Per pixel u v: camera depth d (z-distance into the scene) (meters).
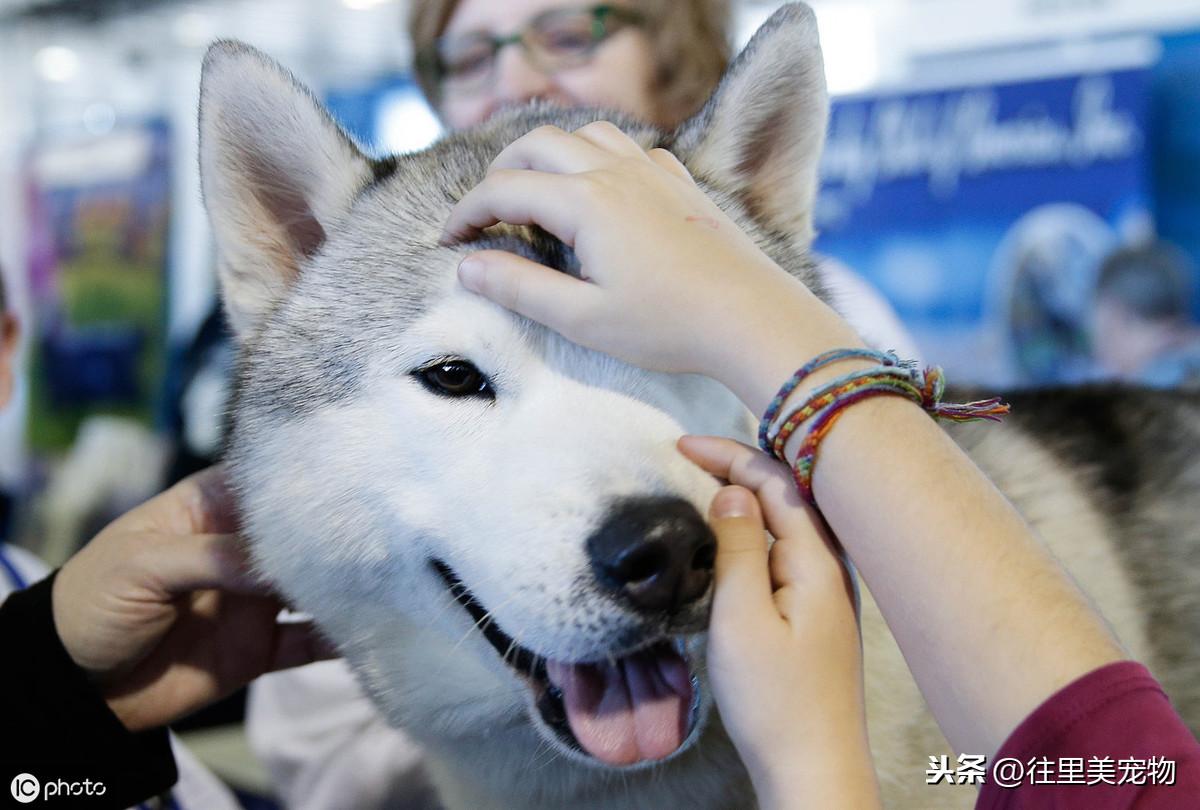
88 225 5.35
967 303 3.97
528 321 1.25
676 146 1.54
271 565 1.45
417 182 1.49
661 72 2.26
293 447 1.40
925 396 0.92
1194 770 0.72
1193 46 3.58
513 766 1.45
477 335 1.26
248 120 1.50
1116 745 0.73
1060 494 1.65
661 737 1.14
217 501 1.56
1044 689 0.76
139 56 5.49
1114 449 1.86
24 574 1.98
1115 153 3.72
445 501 1.26
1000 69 3.83
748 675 0.89
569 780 1.41
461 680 1.39
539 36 2.15
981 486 0.84
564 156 1.05
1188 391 2.16
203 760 2.87
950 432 1.62
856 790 0.85
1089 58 3.72
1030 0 3.76
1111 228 3.76
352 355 1.36
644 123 1.69
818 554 0.94
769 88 1.53
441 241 1.33
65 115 5.75
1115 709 0.74
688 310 0.92
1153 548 1.75
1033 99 3.80
